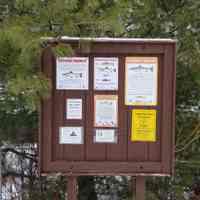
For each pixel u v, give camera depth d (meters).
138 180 3.68
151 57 3.56
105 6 4.01
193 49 4.81
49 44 3.48
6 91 4.03
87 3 3.68
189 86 5.04
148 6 4.86
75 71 3.56
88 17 3.64
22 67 3.46
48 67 3.54
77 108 3.58
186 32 4.90
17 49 3.46
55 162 3.60
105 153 3.61
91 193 5.42
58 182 5.34
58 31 3.65
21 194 5.34
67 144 3.61
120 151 3.61
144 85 3.57
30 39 3.36
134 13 4.74
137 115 3.59
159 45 3.55
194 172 5.32
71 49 3.44
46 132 3.59
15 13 3.98
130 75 3.57
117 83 3.57
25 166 5.34
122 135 3.60
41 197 5.34
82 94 3.58
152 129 3.60
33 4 3.61
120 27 3.64
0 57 3.63
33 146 5.18
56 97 3.57
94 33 3.82
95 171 3.61
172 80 3.57
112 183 5.43
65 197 5.30
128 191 5.37
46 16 3.60
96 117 3.59
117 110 3.59
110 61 3.56
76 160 3.61
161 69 3.57
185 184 5.36
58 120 3.59
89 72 3.56
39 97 3.48
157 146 3.61
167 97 3.58
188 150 5.17
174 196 5.37
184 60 4.82
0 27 3.45
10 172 5.32
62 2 3.54
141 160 3.61
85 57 3.55
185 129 5.16
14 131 5.03
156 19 4.97
